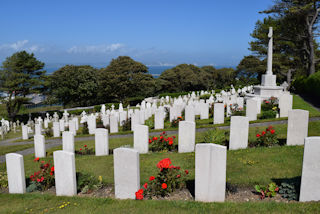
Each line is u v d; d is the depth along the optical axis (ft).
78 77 146.61
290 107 48.98
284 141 33.78
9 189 25.71
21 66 111.14
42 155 40.42
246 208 17.69
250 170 24.31
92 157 35.17
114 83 152.76
